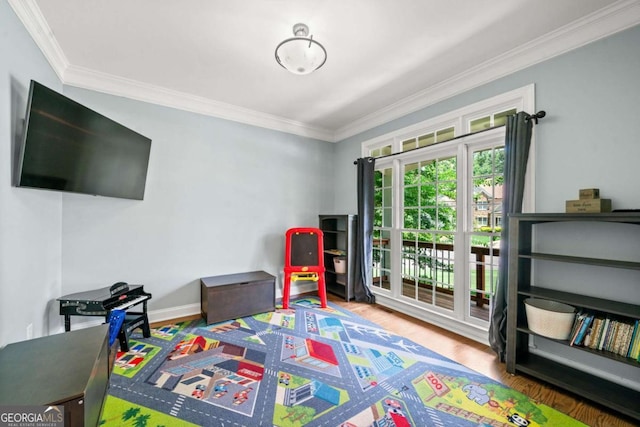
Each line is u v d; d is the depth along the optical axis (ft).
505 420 5.18
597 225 6.20
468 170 9.07
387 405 5.58
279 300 12.57
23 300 5.92
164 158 10.14
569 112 6.66
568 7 5.87
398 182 11.59
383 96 10.45
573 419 5.20
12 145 5.45
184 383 6.23
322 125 13.91
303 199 13.88
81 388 3.51
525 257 6.66
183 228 10.55
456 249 9.27
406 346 8.15
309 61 6.67
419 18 6.24
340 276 14.16
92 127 7.07
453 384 6.30
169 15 6.15
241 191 11.96
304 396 5.84
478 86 8.55
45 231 7.13
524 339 7.05
